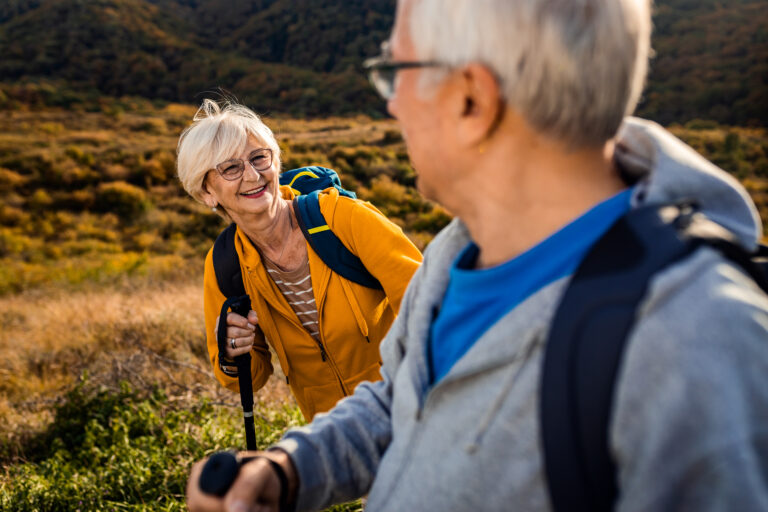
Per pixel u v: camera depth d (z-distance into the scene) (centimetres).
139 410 348
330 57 8394
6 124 4638
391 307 163
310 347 172
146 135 4581
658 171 58
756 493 44
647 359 47
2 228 2261
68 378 496
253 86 7306
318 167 189
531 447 55
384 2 8956
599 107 56
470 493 59
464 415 60
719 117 5559
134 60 7581
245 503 70
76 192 2627
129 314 596
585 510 51
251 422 166
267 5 9800
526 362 57
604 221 58
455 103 62
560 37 54
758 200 3008
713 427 45
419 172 69
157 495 259
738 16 7469
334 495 83
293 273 169
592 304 51
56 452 329
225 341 161
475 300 65
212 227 2369
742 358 46
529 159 61
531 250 61
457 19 58
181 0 10338
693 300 48
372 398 89
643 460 47
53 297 920
